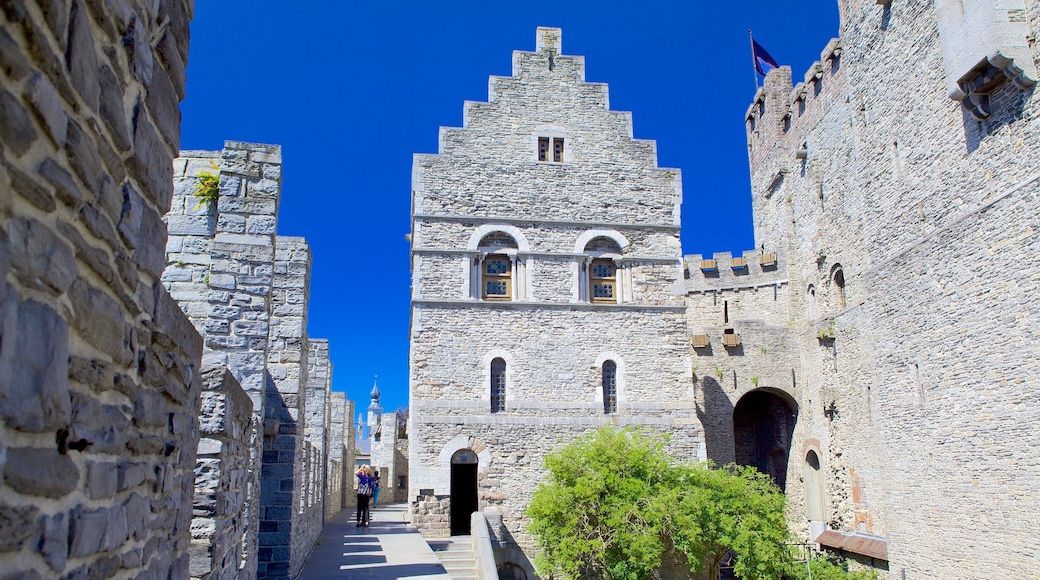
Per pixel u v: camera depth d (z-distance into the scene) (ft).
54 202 12.30
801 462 123.34
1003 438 71.00
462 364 95.30
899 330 87.76
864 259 109.19
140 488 17.99
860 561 100.78
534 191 102.06
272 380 58.08
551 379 96.53
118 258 15.67
